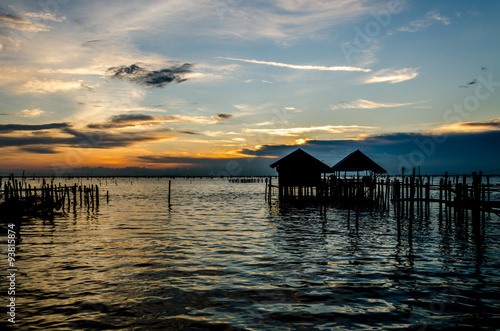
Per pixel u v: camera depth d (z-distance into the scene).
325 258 14.88
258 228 23.58
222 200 51.19
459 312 9.14
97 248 17.06
